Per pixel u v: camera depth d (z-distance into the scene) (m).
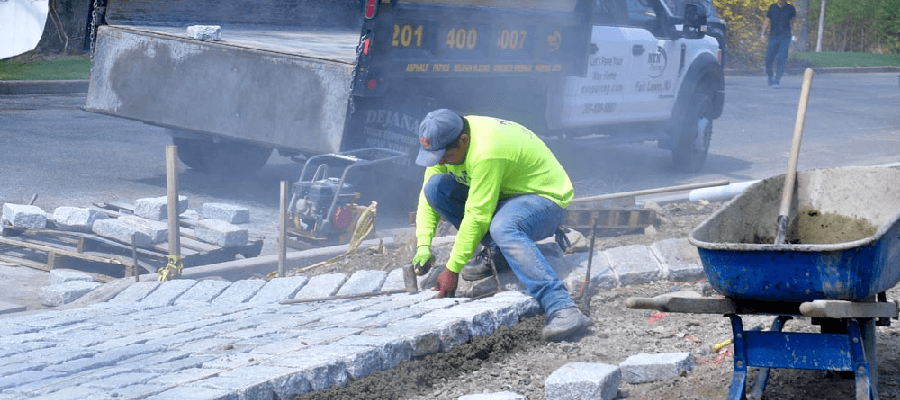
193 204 9.16
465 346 4.79
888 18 40.88
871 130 16.61
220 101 9.02
